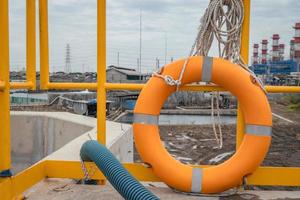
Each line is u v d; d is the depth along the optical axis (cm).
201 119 2200
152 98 333
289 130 1664
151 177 354
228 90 332
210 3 340
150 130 332
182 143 1223
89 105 933
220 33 339
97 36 350
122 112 1603
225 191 333
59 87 360
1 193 287
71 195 329
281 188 450
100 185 357
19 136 858
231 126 1456
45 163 371
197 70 330
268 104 323
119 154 580
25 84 339
